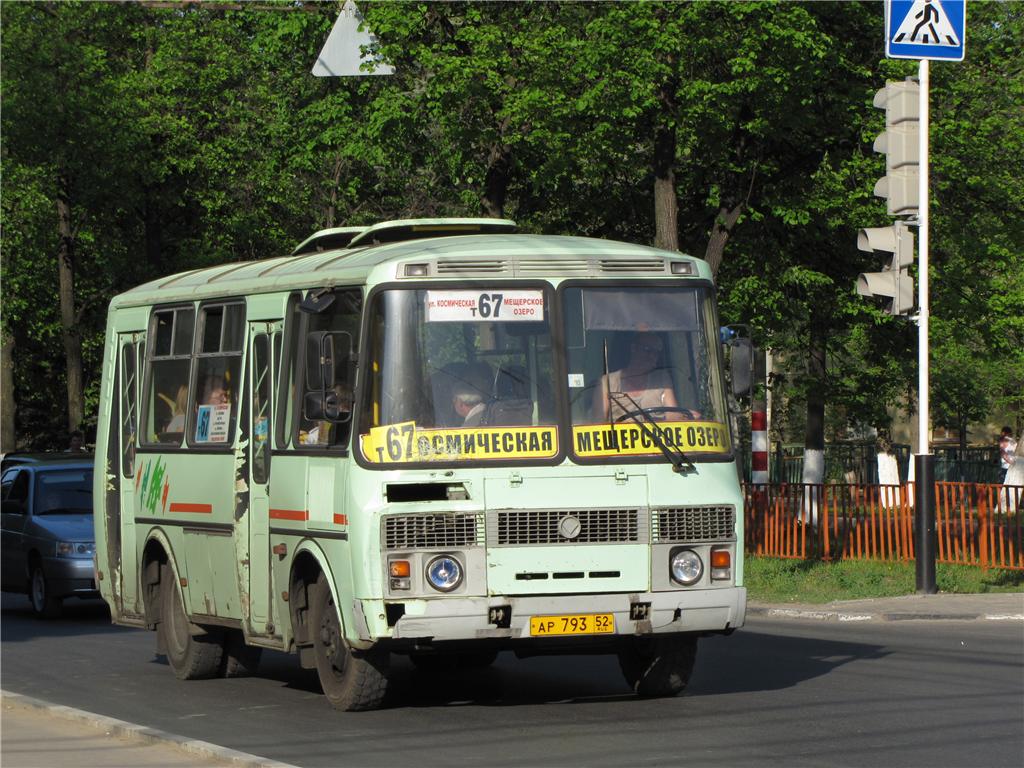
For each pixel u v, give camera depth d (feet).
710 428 44.04
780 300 122.83
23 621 81.76
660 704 45.37
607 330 43.70
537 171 112.06
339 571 42.93
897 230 73.20
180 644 55.31
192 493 53.57
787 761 35.81
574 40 101.19
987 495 86.33
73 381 158.10
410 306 42.68
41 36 146.72
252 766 34.65
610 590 42.19
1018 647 59.98
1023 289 132.67
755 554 100.22
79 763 36.22
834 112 110.83
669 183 106.22
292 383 47.29
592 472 42.47
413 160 119.55
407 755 37.60
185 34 155.22
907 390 176.96
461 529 41.60
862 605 75.05
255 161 160.04
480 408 42.42
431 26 110.83
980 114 119.44
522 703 46.26
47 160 149.59
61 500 86.43
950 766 35.22
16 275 163.43
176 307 56.39
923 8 73.00
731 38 99.04
